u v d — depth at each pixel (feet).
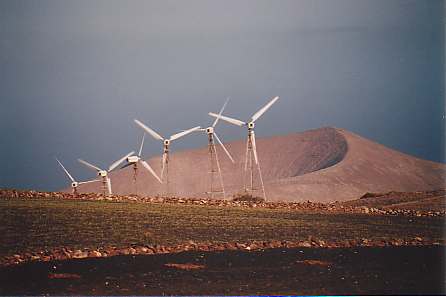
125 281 214.69
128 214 291.58
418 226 303.89
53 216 279.28
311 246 264.52
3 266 227.20
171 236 264.72
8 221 268.62
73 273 222.28
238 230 278.05
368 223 305.53
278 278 221.66
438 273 234.58
